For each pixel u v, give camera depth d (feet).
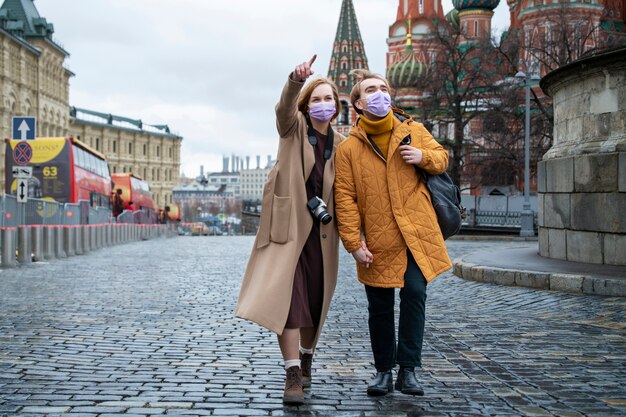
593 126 42.65
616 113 41.24
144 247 102.12
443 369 19.40
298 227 16.65
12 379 17.99
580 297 34.60
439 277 46.91
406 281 16.34
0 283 44.34
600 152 41.52
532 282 38.55
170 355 21.36
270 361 20.61
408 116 17.39
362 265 16.87
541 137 161.99
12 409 15.21
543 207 47.98
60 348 22.24
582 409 15.31
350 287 42.16
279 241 16.56
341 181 16.75
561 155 45.14
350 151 16.78
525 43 204.03
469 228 142.82
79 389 17.04
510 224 150.92
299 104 17.28
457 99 177.17
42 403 15.71
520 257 48.73
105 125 458.50
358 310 32.01
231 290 40.34
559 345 22.88
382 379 16.72
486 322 27.96
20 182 71.10
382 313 16.79
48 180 101.55
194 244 114.52
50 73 333.42
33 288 41.11
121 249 95.20
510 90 161.99
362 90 16.83
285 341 16.15
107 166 142.92
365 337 24.85
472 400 16.16
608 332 25.31
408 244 16.24
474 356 21.16
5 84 278.67
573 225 43.70
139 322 27.91
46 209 73.15
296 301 16.28
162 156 517.96
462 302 34.58
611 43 159.74
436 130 202.49
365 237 16.79
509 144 165.89
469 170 183.21
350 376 18.83
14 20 304.09
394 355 16.99
